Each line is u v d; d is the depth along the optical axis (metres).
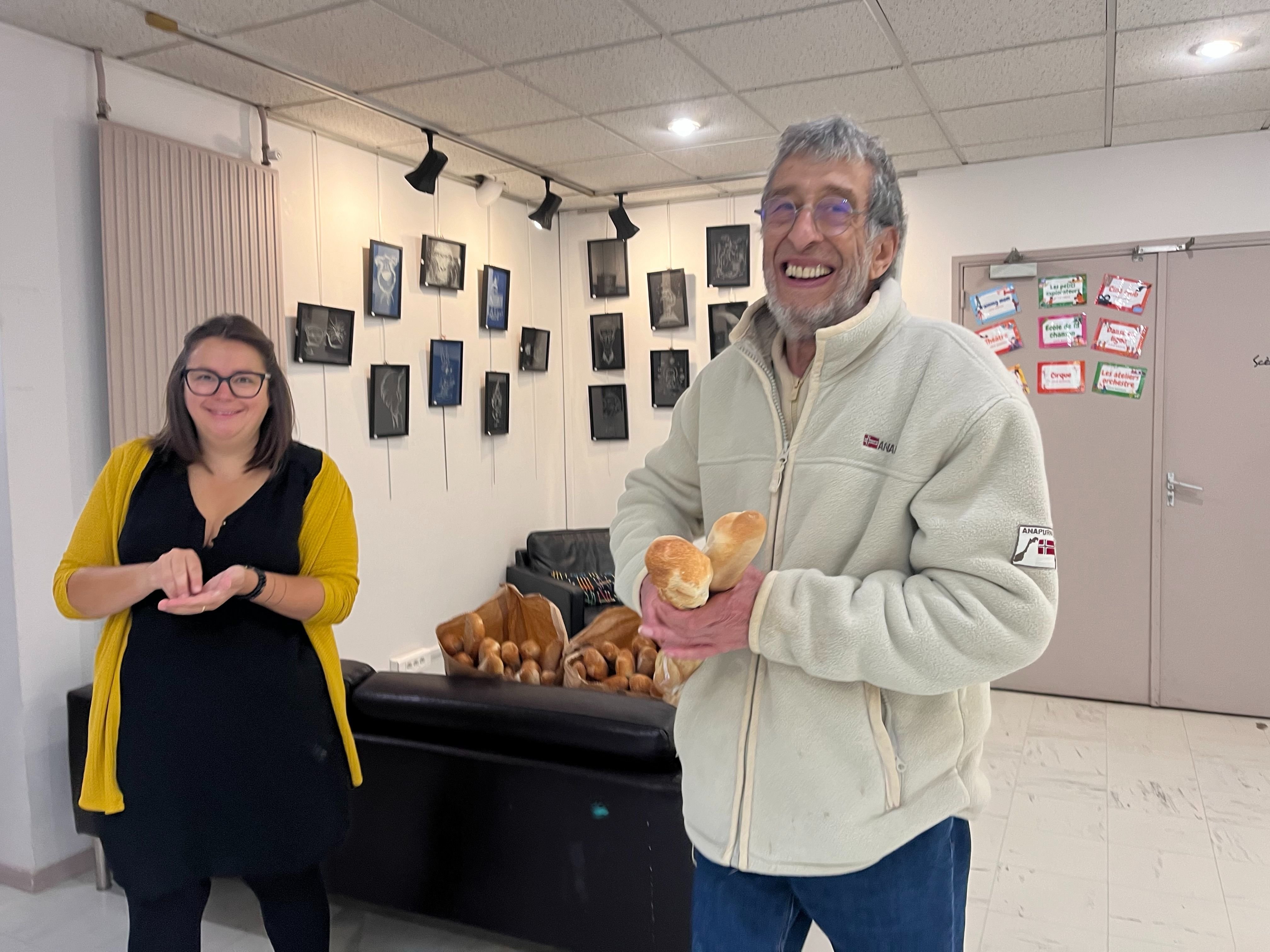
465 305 4.47
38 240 2.58
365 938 2.32
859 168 1.03
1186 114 3.57
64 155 2.65
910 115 3.56
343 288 3.72
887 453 1.03
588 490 5.31
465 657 2.45
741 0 2.51
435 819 2.10
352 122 3.48
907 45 2.85
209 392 1.61
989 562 0.93
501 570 4.80
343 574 1.80
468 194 4.48
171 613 1.60
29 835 2.59
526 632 2.62
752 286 4.79
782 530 1.07
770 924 1.11
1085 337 4.16
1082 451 4.20
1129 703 4.21
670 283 4.94
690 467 1.30
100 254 2.74
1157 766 3.46
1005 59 2.97
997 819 3.03
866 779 1.02
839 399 1.06
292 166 3.47
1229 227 3.90
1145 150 4.00
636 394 5.14
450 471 4.40
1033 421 0.97
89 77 2.72
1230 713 4.04
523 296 4.95
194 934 1.68
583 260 5.20
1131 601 4.17
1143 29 2.74
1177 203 3.97
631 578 1.13
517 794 2.01
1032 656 0.92
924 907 1.06
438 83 3.11
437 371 4.24
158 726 1.60
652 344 5.07
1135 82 3.20
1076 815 3.04
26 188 2.55
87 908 2.50
